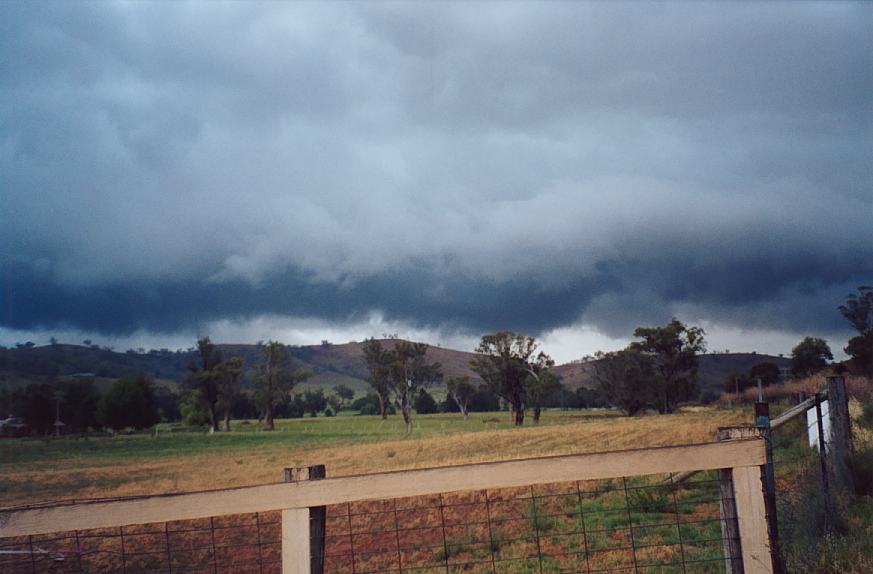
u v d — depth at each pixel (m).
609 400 123.44
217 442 98.00
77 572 13.04
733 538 4.88
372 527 15.37
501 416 166.25
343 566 11.95
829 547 6.82
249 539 15.94
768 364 121.56
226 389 153.38
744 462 4.88
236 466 49.31
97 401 147.50
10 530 4.45
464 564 11.07
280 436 111.62
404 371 142.00
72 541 16.27
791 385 43.34
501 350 125.06
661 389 119.25
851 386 19.89
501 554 11.33
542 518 13.54
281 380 157.50
